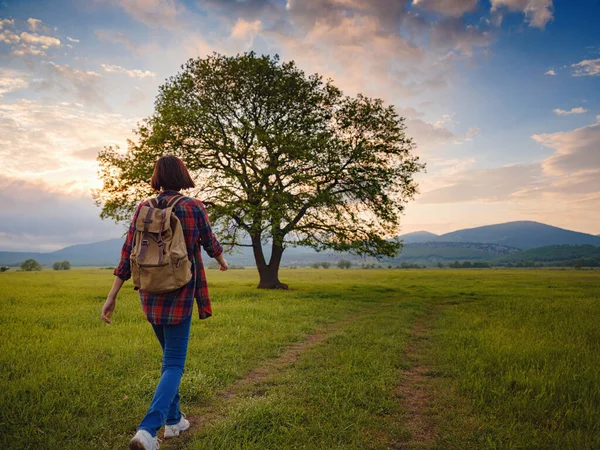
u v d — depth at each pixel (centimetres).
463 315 1158
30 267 8038
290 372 505
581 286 2895
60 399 362
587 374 477
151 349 593
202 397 400
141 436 221
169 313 263
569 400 381
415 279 4053
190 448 284
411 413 375
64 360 512
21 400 358
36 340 640
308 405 381
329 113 2288
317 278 4322
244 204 1906
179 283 257
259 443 293
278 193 1964
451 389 441
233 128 2039
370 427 335
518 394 410
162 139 1981
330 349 642
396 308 1316
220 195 1950
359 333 802
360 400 391
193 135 2019
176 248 258
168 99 2080
